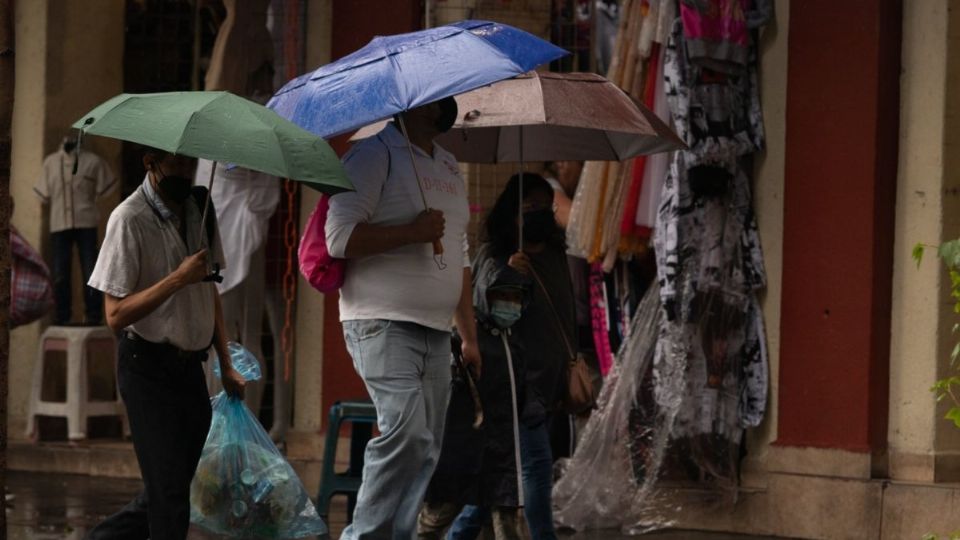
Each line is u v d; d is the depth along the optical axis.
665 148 10.20
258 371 9.51
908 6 11.73
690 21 11.87
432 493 9.16
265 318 14.99
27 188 16.06
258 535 9.26
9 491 13.81
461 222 8.78
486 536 10.16
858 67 11.76
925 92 11.62
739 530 12.17
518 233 9.72
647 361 12.26
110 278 8.09
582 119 9.16
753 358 12.31
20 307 14.76
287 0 14.20
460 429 9.15
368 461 8.51
